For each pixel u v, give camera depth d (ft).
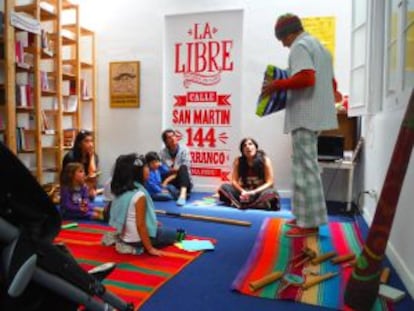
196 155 15.37
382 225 5.13
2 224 2.61
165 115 15.64
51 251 3.00
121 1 15.65
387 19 8.51
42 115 13.39
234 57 14.69
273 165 14.38
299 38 8.45
